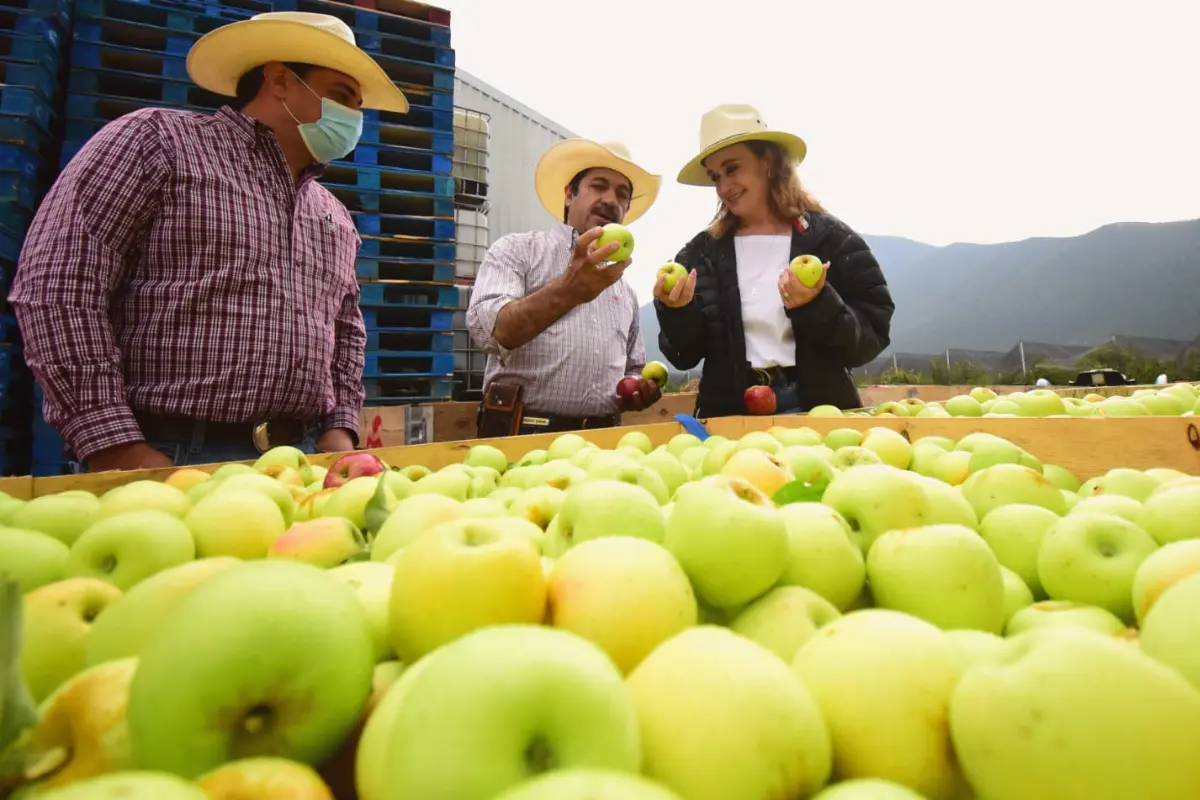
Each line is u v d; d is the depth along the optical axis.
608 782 0.39
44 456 4.02
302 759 0.58
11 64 4.07
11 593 0.55
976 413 3.18
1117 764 0.48
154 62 4.68
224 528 1.18
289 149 2.96
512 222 7.96
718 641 0.60
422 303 5.70
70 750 0.56
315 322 2.86
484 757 0.45
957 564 0.90
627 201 4.23
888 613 0.69
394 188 5.67
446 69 5.73
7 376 3.93
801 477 1.57
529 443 2.57
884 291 3.79
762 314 3.76
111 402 2.31
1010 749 0.51
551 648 0.50
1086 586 1.01
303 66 2.88
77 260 2.30
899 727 0.58
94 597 0.85
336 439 3.03
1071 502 1.55
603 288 3.30
